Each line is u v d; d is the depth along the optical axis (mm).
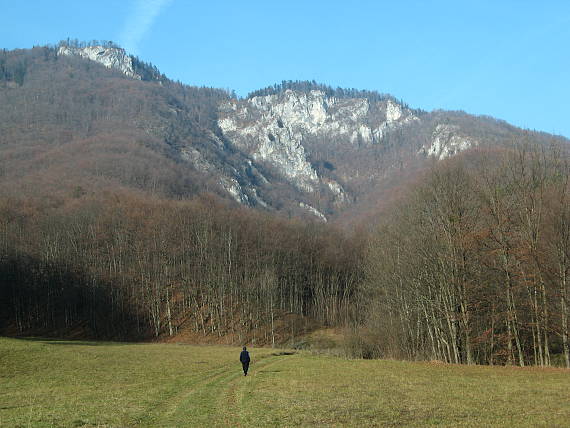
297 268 134125
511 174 53625
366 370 45000
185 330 115438
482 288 54312
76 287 123062
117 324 118750
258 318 115625
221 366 50812
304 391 32750
